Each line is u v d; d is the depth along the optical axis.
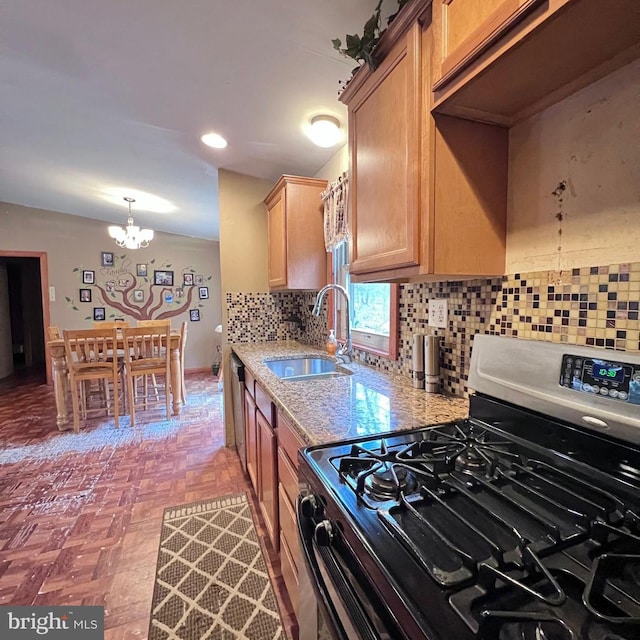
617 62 0.74
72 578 1.54
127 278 5.64
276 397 1.33
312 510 0.75
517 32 0.67
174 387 3.82
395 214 1.09
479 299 1.18
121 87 1.90
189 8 1.32
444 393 1.35
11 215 5.02
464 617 0.42
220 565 1.61
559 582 0.46
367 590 0.53
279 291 2.97
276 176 2.94
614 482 0.69
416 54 0.96
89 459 2.73
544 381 0.84
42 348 6.93
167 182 3.45
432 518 0.61
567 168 0.89
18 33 1.56
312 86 1.71
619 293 0.79
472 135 1.00
